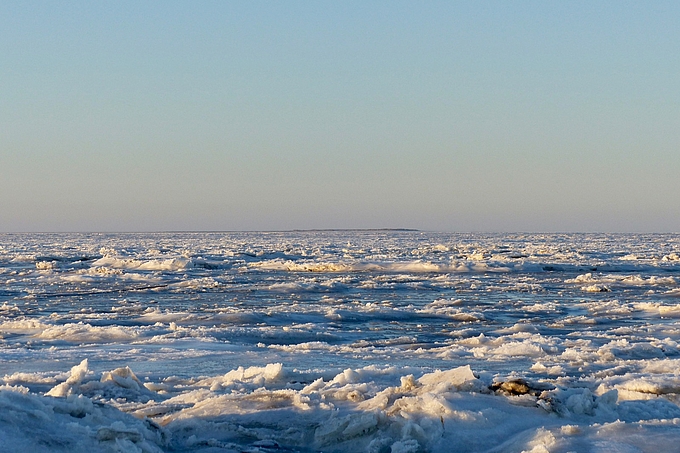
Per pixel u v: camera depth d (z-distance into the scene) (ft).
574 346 63.82
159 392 39.37
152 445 25.16
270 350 61.57
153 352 59.31
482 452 25.98
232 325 85.35
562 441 24.93
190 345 64.75
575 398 30.89
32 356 56.75
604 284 153.89
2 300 121.90
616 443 24.50
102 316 94.63
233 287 144.77
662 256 258.57
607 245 404.77
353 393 32.81
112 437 23.62
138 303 116.06
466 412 28.30
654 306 101.71
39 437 22.34
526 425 28.63
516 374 46.21
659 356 57.47
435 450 25.99
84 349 62.03
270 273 190.70
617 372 46.42
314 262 231.50
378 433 27.45
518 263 206.08
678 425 26.55
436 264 201.26
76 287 146.30
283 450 27.17
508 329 79.46
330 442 27.61
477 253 277.03
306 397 32.24
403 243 458.91
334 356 57.36
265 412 30.99
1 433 21.81
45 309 107.76
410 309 100.83
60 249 351.05
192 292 135.23
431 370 42.91
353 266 201.46
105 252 295.48
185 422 29.71
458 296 128.77
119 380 38.68
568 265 204.44
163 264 203.41
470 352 59.31
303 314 94.02
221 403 32.58
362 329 83.25
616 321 89.04
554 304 109.60
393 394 31.89
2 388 27.27
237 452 26.48
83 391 37.24
